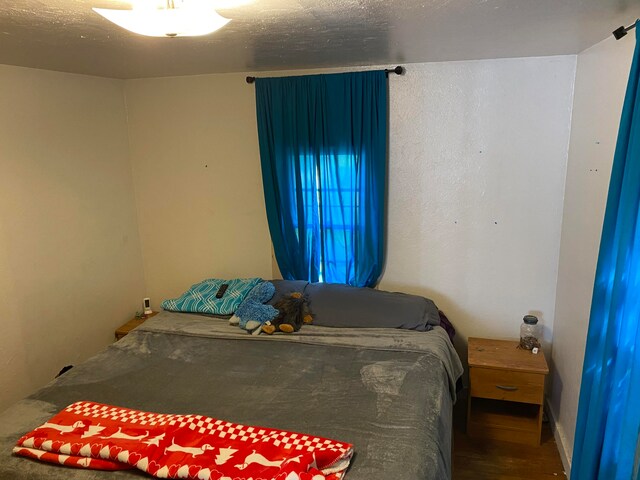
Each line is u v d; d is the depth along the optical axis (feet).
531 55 8.48
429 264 9.96
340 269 10.21
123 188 11.05
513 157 9.11
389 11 5.09
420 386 6.72
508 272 9.58
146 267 11.78
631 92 4.63
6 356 8.38
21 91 8.50
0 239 8.20
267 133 9.96
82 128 9.83
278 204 10.25
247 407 6.32
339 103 9.45
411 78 9.27
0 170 8.17
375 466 5.05
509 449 8.54
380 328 8.66
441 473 5.35
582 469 5.43
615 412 4.91
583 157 7.72
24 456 5.33
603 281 5.12
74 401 6.55
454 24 5.79
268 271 11.08
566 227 8.68
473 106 9.11
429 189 9.64
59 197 9.34
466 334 10.07
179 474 4.78
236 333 8.67
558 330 9.02
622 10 5.08
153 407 6.39
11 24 5.44
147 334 8.79
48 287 9.16
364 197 9.67
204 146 10.78
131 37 6.25
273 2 4.66
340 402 6.37
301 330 8.70
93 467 5.09
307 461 4.78
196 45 6.96
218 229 11.14
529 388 8.39
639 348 4.26
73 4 4.61
